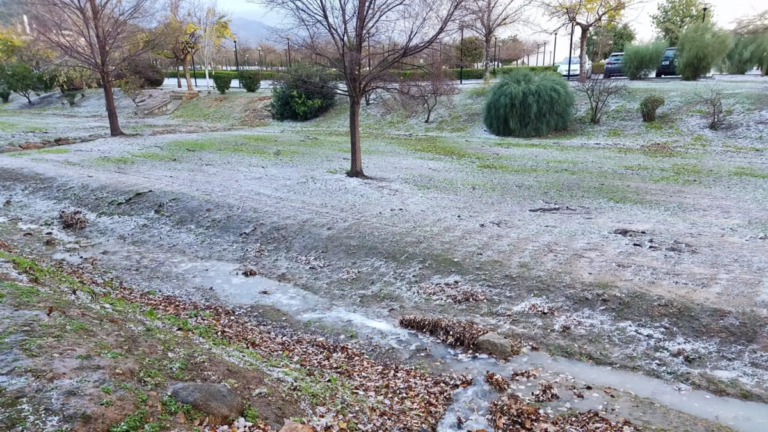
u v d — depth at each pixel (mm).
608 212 9070
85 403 2844
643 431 3689
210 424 3055
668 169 12688
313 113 26344
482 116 21859
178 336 4496
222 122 26953
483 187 11219
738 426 3805
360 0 10594
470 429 3762
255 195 10133
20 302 4160
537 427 3748
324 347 5191
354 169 12109
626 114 19312
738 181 11141
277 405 3479
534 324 5449
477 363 4828
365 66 12438
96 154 14453
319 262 7332
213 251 7977
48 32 18562
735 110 17188
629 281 5965
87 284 6230
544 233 7812
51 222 9328
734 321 5027
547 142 18000
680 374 4539
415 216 8781
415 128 22547
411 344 5223
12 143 16078
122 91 32188
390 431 3582
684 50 23234
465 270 6637
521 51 40719
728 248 6895
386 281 6652
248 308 6109
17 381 2928
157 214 9375
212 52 36188
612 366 4727
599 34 37656
